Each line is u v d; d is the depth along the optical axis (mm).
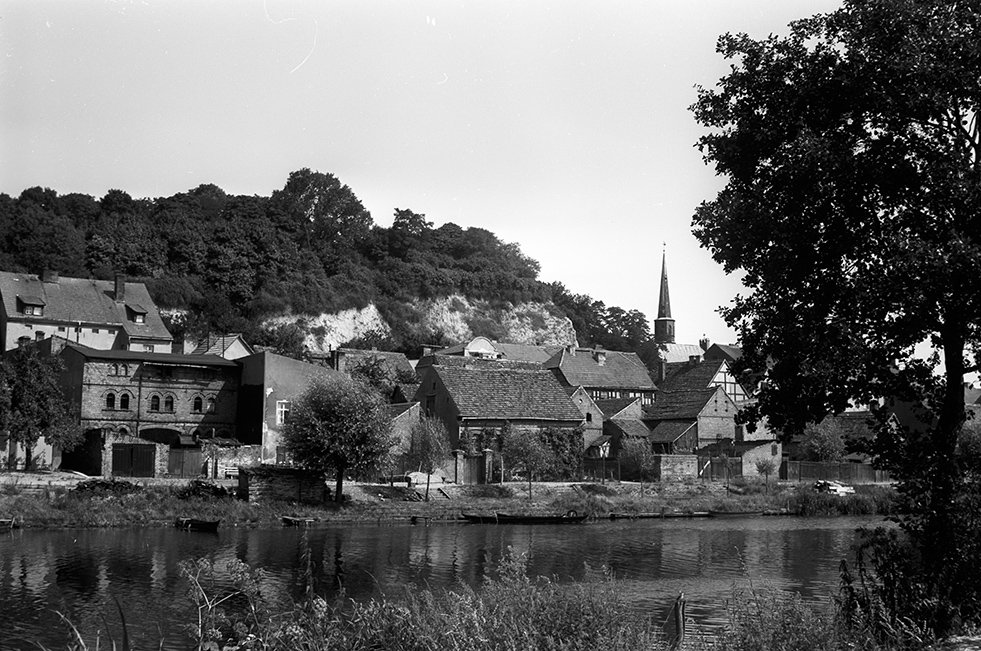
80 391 72938
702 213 19328
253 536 48344
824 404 18656
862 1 17609
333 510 57312
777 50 18734
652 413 94062
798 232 18344
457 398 77500
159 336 105250
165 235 146500
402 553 42281
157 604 29219
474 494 65938
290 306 146000
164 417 76000
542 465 68875
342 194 182500
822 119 18391
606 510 63688
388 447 59438
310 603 16297
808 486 77438
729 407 92125
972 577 17047
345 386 60000
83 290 105562
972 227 17234
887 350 18109
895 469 18359
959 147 17141
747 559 41875
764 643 14172
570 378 112062
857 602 17359
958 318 17531
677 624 17453
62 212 154500
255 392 77125
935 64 16688
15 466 62562
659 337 182250
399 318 163000
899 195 17609
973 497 17500
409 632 14578
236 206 167250
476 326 174000
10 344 98312
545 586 17469
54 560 38250
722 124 19266
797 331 18141
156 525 51938
